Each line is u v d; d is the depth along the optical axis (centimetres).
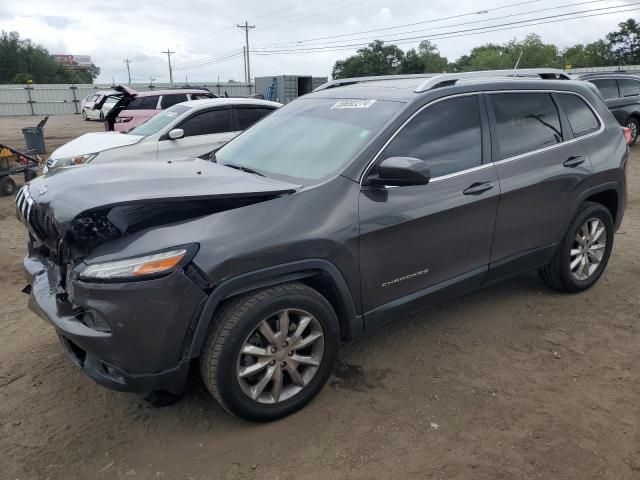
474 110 381
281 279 296
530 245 416
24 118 4078
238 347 283
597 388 338
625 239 640
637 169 1109
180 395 333
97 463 280
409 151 344
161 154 838
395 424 305
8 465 279
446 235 359
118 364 269
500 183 382
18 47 8581
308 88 3375
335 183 316
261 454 284
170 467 277
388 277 338
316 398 329
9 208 905
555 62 6706
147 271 261
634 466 272
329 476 268
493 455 280
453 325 421
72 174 328
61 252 296
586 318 432
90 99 3516
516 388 339
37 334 423
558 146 426
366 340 400
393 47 6206
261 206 294
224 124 898
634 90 1399
